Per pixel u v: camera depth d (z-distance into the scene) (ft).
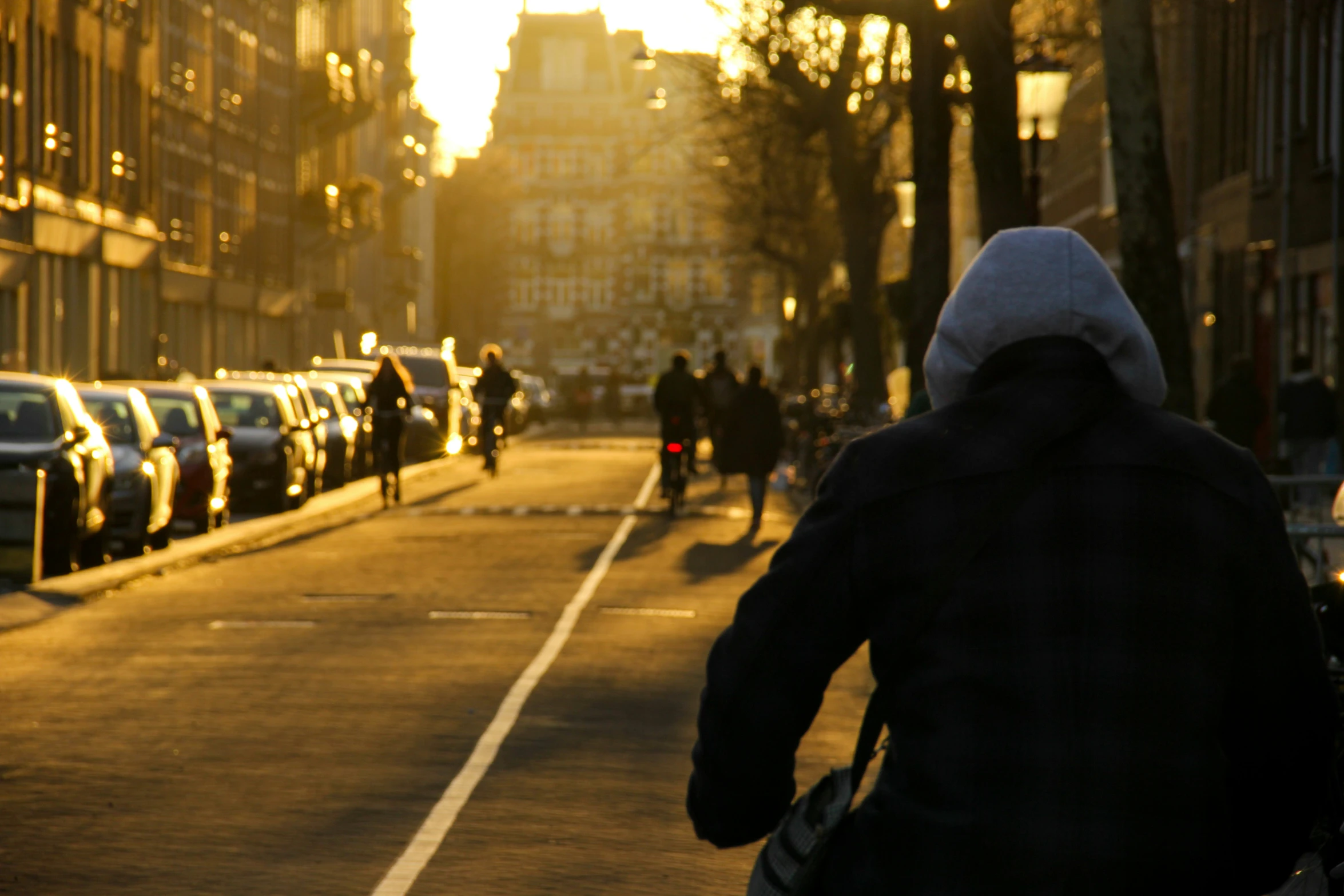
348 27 375.86
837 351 276.41
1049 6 140.56
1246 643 14.51
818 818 15.20
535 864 36.78
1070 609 14.05
